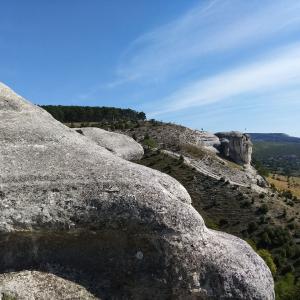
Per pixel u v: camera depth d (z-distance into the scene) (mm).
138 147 26328
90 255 15164
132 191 15438
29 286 14109
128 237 15156
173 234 15039
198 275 15016
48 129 18547
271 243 66938
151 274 14977
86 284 14719
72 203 15125
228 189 87375
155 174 16844
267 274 15984
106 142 25359
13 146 17094
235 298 15031
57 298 14117
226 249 15727
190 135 124938
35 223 14688
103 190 15406
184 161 101812
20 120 18703
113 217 15031
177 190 16469
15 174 15617
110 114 148125
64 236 14977
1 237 14555
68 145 17750
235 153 124688
